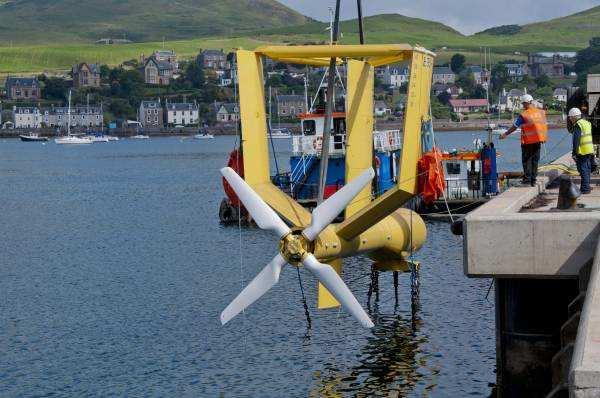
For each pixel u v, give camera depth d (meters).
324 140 32.12
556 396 17.05
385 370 32.06
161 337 38.22
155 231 76.88
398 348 34.59
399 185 30.14
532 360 24.33
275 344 36.06
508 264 21.59
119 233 76.75
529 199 28.80
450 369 31.78
